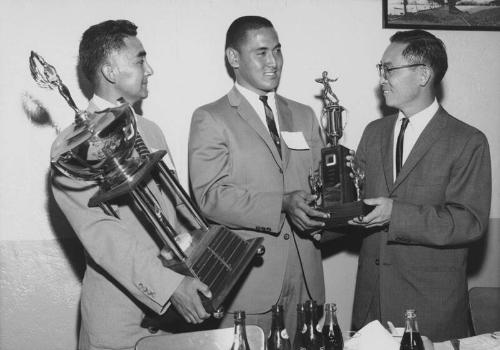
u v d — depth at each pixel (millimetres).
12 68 2596
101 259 1609
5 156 2619
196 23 2723
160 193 1783
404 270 2057
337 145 1999
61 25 2617
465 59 2949
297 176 2186
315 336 1358
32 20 2600
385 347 1229
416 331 1222
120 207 1692
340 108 2066
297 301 2145
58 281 2691
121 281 1598
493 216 2998
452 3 2895
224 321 2100
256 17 2213
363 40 2871
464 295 2078
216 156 2094
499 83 2977
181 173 2721
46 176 2654
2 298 2646
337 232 2213
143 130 1893
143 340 1540
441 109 2141
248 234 2092
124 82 1851
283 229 2117
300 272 2156
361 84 2875
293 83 2820
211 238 1578
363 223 1949
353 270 2922
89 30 1866
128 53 1845
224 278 1508
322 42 2838
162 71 2699
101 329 1674
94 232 1618
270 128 2178
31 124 2627
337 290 2910
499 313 2055
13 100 2607
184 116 2723
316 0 2826
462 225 1938
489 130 2980
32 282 2670
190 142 2166
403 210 1948
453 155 2018
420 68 2074
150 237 1709
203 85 2734
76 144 1391
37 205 2660
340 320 2912
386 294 2076
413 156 2055
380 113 2893
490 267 2992
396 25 2861
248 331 1617
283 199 2049
